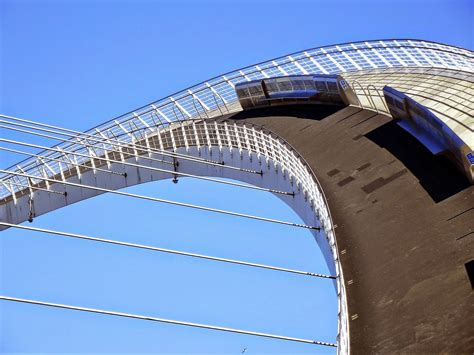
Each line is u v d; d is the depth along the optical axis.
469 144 45.09
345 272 36.84
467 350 28.66
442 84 56.09
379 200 43.25
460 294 32.28
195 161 61.53
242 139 59.94
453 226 37.84
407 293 33.66
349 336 31.62
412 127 50.28
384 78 63.50
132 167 64.94
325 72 70.38
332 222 40.91
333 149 53.00
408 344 30.22
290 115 63.94
